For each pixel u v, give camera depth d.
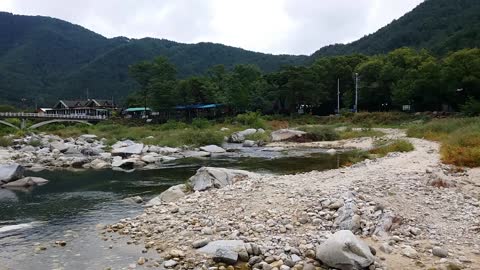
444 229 10.34
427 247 9.31
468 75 59.81
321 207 12.06
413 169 17.73
